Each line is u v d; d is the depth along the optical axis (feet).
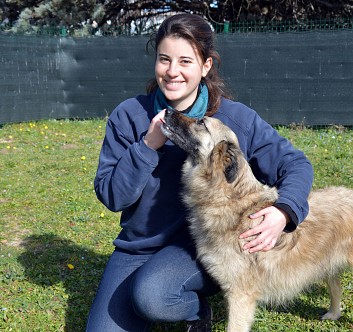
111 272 10.89
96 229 17.71
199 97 10.53
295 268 10.82
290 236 10.62
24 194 21.75
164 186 10.48
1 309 12.21
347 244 11.18
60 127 39.65
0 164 27.27
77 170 26.11
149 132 9.68
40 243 16.48
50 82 42.32
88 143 33.99
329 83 35.40
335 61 34.99
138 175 9.79
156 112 10.53
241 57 37.01
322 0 52.16
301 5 53.31
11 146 32.45
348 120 35.40
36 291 13.16
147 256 10.94
